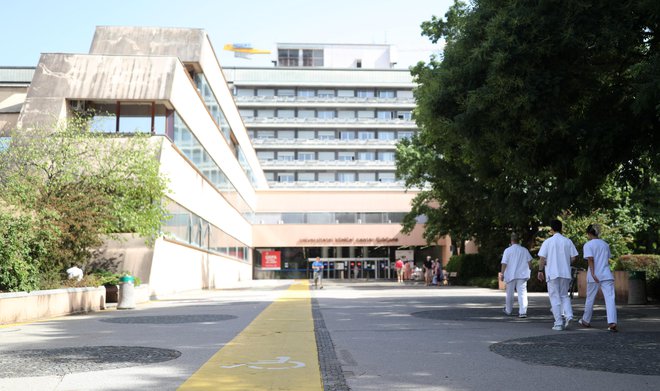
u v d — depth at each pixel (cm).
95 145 2241
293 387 595
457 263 4106
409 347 884
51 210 1717
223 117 4469
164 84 2653
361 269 6525
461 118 1364
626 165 1566
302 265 6525
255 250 6500
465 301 2062
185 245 3022
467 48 1426
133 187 2238
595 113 1386
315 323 1273
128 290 1877
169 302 2178
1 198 1739
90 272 2189
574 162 1348
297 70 9731
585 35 1216
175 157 2766
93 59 2667
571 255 1139
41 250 1623
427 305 1862
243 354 818
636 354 791
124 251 2433
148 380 636
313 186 9344
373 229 6494
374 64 11275
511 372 671
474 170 1772
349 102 9650
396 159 4169
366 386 602
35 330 1182
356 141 9456
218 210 4084
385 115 9806
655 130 1338
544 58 1286
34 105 2533
